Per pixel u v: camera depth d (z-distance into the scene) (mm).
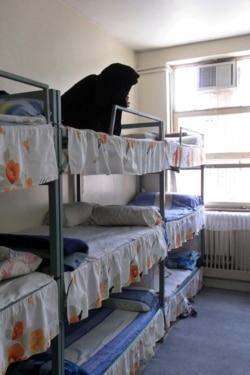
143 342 2357
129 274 2102
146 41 3793
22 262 1371
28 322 1260
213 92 4066
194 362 2471
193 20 3248
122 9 2979
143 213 2586
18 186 1211
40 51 2580
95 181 3344
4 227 2270
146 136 2975
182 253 3854
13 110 1283
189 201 3715
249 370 2365
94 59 3285
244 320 3119
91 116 2031
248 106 3914
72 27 2951
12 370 1648
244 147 3980
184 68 4168
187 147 3195
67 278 1505
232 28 3475
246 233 3850
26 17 2443
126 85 2080
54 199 1454
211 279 4020
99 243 2041
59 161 1460
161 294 2770
